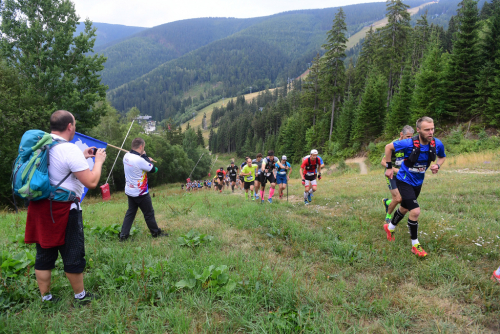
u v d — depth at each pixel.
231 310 2.61
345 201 8.78
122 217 7.03
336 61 47.47
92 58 22.06
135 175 4.82
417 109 35.69
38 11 21.23
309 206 8.28
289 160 73.75
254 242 4.79
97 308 2.62
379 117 44.75
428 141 4.07
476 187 9.49
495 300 2.90
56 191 2.43
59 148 2.44
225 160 121.50
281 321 2.40
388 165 4.88
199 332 2.35
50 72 20.06
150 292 2.83
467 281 3.30
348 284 3.31
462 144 28.17
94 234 5.08
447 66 33.03
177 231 5.41
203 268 3.42
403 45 46.72
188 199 11.61
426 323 2.60
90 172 2.55
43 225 2.45
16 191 2.34
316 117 60.00
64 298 2.78
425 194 9.02
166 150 58.88
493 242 4.42
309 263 3.91
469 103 31.88
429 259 3.90
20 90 20.28
